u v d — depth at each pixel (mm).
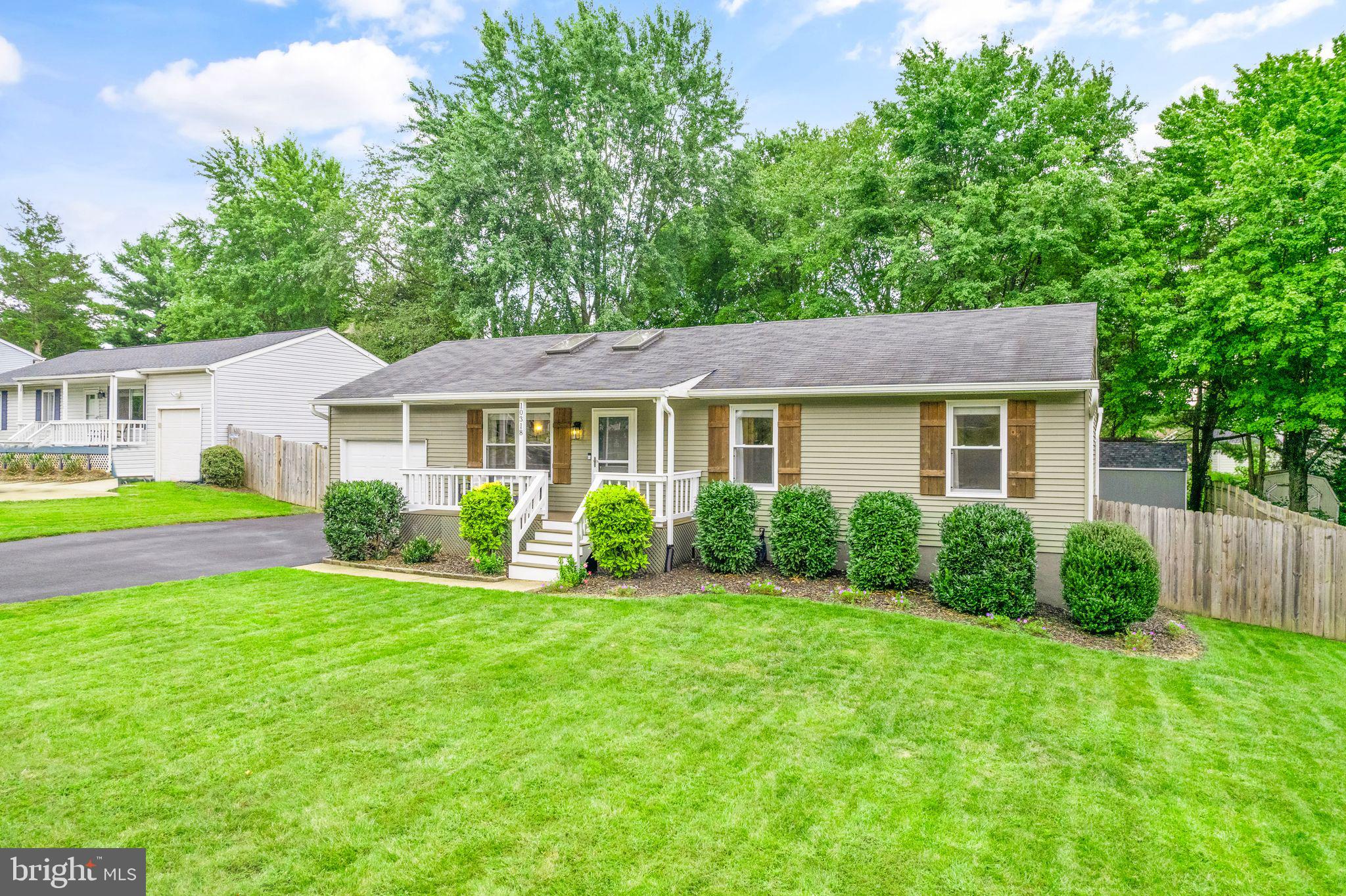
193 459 23844
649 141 29422
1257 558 10578
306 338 26266
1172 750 5676
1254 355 16125
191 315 40781
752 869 4012
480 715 5988
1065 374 9922
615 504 11156
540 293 29969
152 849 4117
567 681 6809
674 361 14102
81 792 4711
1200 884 4004
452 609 9422
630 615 9148
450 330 32594
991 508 9781
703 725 5863
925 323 13852
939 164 22484
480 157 26578
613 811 4559
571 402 14406
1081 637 8852
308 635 8180
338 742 5465
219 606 9508
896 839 4328
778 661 7449
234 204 38531
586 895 3779
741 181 30766
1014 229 19609
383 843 4203
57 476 22875
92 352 31281
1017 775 5164
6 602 9617
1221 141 17297
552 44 27047
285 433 25562
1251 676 7727
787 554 11305
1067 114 23047
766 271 30328
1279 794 5039
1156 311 16906
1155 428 23703
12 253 47719
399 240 31516
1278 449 21281
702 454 13094
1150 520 11461
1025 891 3889
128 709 6016
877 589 10617
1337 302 14672
